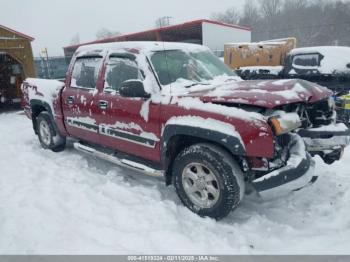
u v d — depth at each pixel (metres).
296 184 2.89
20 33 12.09
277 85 3.34
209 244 2.91
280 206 3.57
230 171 3.03
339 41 50.75
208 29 26.55
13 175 4.64
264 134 2.81
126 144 4.05
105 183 4.27
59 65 20.34
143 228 3.14
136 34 31.88
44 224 3.22
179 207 3.56
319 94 3.45
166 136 3.44
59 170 4.77
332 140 3.43
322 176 4.21
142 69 3.79
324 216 3.32
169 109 3.43
